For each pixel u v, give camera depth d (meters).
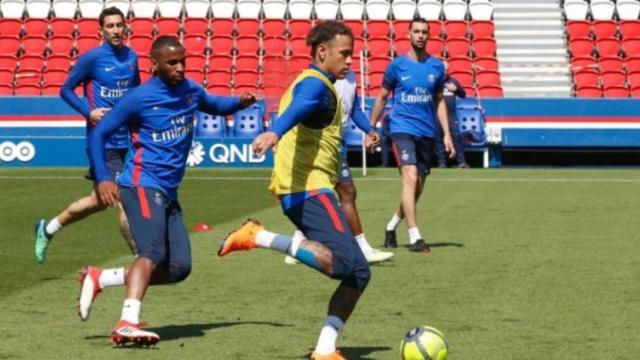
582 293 11.48
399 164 14.77
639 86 35.28
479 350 8.73
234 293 11.41
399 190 24.23
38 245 13.09
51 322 9.79
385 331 9.50
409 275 12.68
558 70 36.31
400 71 14.73
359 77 35.06
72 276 12.48
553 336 9.30
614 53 36.81
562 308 10.62
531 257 14.18
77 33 37.28
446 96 30.62
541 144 32.38
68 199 21.97
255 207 20.62
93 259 13.87
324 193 8.30
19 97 32.62
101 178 8.66
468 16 38.12
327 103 8.19
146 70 35.50
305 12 38.06
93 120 11.77
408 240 16.06
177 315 10.20
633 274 12.77
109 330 9.44
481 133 32.00
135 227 8.77
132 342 8.69
